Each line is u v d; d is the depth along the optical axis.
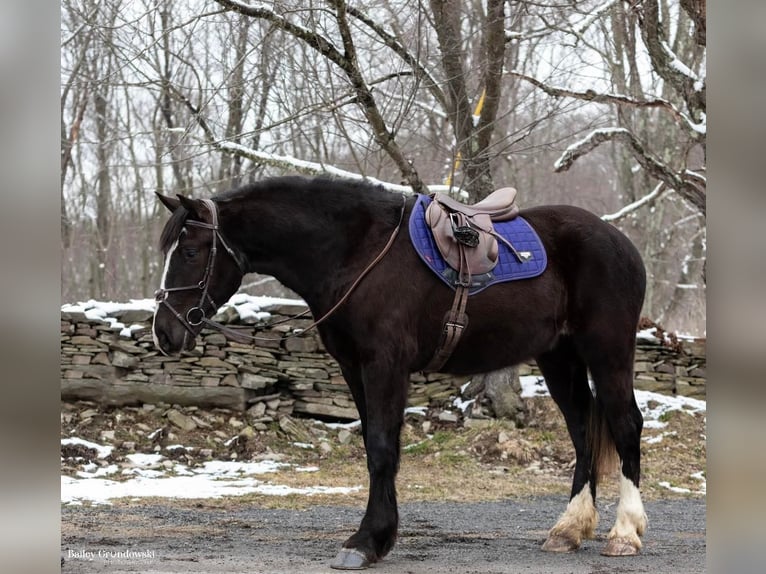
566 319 4.84
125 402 9.68
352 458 9.45
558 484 8.48
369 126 9.78
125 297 20.98
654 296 19.42
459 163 10.44
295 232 4.42
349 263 4.42
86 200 20.36
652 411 10.21
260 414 9.88
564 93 9.77
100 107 16.73
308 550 4.83
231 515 6.42
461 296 4.47
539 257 4.71
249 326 10.01
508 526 6.17
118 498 7.06
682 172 10.01
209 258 4.34
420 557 4.60
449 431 10.02
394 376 4.29
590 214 5.02
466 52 10.41
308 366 10.16
